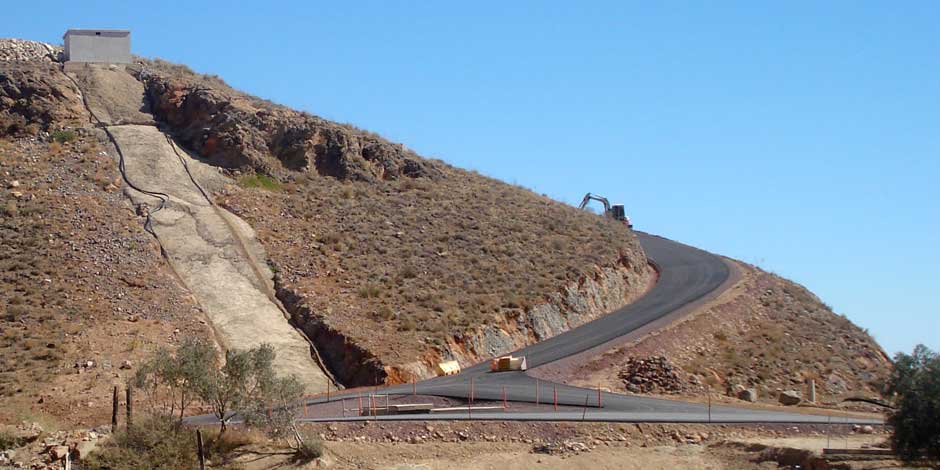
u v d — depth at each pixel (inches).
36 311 1712.6
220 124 2726.4
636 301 2423.7
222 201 2390.5
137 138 2637.8
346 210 2474.2
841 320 2425.0
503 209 2701.8
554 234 2564.0
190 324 1774.1
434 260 2234.3
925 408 1029.8
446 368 1721.2
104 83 2925.7
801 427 1312.7
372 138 2915.8
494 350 1892.2
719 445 1250.6
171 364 1246.3
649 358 1770.4
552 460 1194.6
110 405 1401.3
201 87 2925.7
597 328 2085.4
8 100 2608.3
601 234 2647.6
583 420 1318.9
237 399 1219.2
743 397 1754.4
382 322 1879.9
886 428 1235.2
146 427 1149.1
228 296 1955.0
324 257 2177.7
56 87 2726.4
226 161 2623.0
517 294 2091.5
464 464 1182.3
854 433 1300.4
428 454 1215.6
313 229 2330.2
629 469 1170.6
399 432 1266.0
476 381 1627.7
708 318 2165.4
